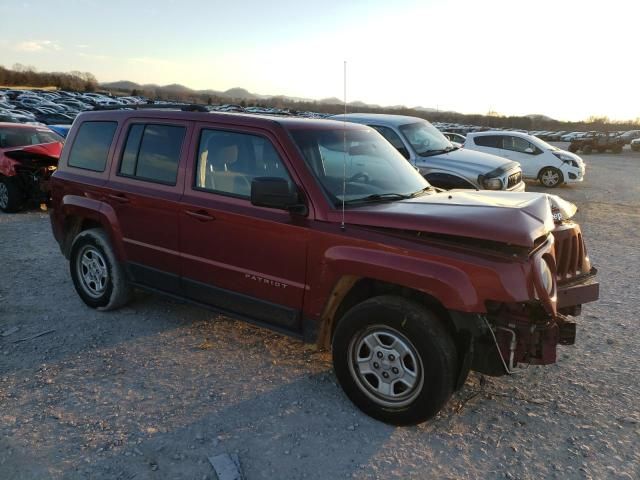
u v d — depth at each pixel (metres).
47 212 10.95
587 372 4.27
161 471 3.00
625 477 3.03
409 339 3.31
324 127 4.27
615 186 18.12
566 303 3.82
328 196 3.75
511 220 3.22
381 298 3.44
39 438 3.26
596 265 7.46
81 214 5.25
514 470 3.08
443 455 3.20
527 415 3.64
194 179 4.38
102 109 5.40
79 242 5.29
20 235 8.66
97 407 3.62
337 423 3.50
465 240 3.27
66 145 5.59
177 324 5.04
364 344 3.55
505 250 3.21
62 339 4.67
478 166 9.54
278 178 3.58
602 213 12.07
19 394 3.75
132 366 4.21
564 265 3.90
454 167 9.49
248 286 4.07
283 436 3.35
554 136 65.44
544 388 4.01
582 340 4.89
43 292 5.84
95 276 5.29
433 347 3.21
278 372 4.17
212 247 4.22
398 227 3.41
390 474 3.03
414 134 10.15
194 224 4.30
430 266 3.22
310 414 3.60
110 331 4.86
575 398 3.87
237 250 4.07
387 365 3.44
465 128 55.25
